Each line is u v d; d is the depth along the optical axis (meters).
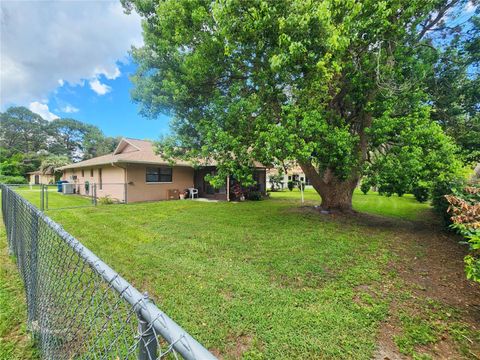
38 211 2.30
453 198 3.68
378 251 4.91
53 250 1.89
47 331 1.79
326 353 2.22
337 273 3.88
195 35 5.54
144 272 3.79
